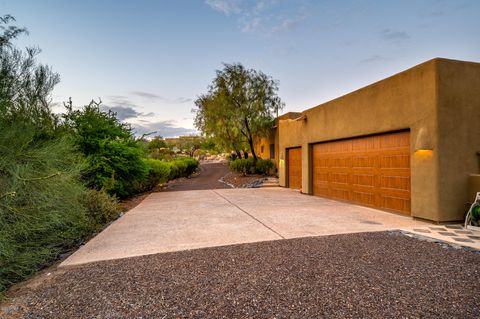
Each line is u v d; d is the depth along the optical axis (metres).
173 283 2.97
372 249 4.08
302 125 11.75
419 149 5.93
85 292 2.80
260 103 18.06
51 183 3.74
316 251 4.00
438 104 5.65
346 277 3.06
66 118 8.35
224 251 4.06
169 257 3.83
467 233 4.98
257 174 18.84
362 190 8.36
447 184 5.71
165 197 10.97
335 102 9.31
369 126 7.70
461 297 2.58
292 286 2.85
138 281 3.04
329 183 10.07
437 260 3.58
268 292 2.72
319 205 8.55
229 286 2.88
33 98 5.52
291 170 14.05
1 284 2.96
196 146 53.38
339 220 6.26
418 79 6.10
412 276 3.07
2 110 4.31
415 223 5.88
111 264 3.60
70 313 2.40
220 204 8.86
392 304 2.46
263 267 3.39
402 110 6.56
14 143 3.76
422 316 2.26
